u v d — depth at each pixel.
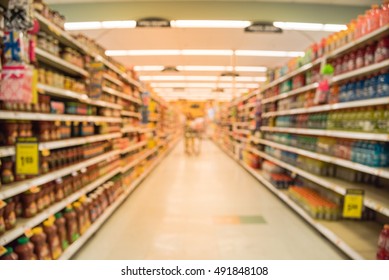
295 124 4.29
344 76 2.71
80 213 2.59
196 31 6.99
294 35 7.15
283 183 4.57
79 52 3.12
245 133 7.83
